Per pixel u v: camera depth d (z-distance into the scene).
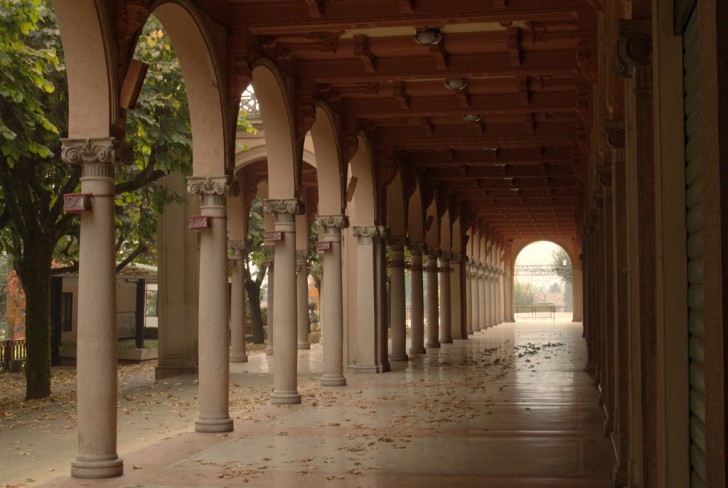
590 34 12.02
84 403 9.17
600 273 14.30
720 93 2.22
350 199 19.12
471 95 18.00
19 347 27.86
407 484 8.43
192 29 11.82
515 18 12.24
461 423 12.61
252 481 8.66
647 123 5.24
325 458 9.89
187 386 19.72
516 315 78.50
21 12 13.84
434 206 30.86
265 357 28.91
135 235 25.86
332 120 17.84
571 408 14.24
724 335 2.23
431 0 12.26
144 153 19.22
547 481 8.53
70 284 33.16
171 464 9.67
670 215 4.07
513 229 51.62
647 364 5.39
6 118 15.20
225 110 12.55
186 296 22.44
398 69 15.38
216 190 12.30
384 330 22.08
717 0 2.24
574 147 21.39
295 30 12.96
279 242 15.52
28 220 17.25
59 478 9.02
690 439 4.05
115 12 9.49
